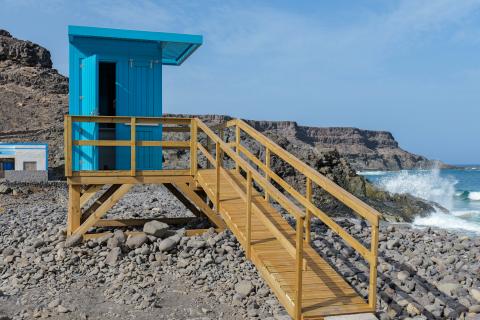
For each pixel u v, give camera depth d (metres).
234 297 6.50
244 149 8.88
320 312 4.85
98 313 6.02
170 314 6.03
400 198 29.22
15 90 105.12
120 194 8.73
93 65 8.66
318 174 5.85
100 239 8.48
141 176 8.76
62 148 52.19
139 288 6.83
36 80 111.25
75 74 8.97
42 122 90.31
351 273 7.22
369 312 4.92
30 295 6.60
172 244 8.11
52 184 25.25
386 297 6.48
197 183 9.12
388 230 9.95
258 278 7.09
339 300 5.16
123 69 9.20
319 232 9.43
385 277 7.09
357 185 29.55
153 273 7.38
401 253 8.34
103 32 8.89
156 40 9.22
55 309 6.09
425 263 7.70
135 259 7.80
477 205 39.12
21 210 14.57
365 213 4.86
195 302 6.42
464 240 9.41
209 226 9.69
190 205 10.60
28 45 123.44
